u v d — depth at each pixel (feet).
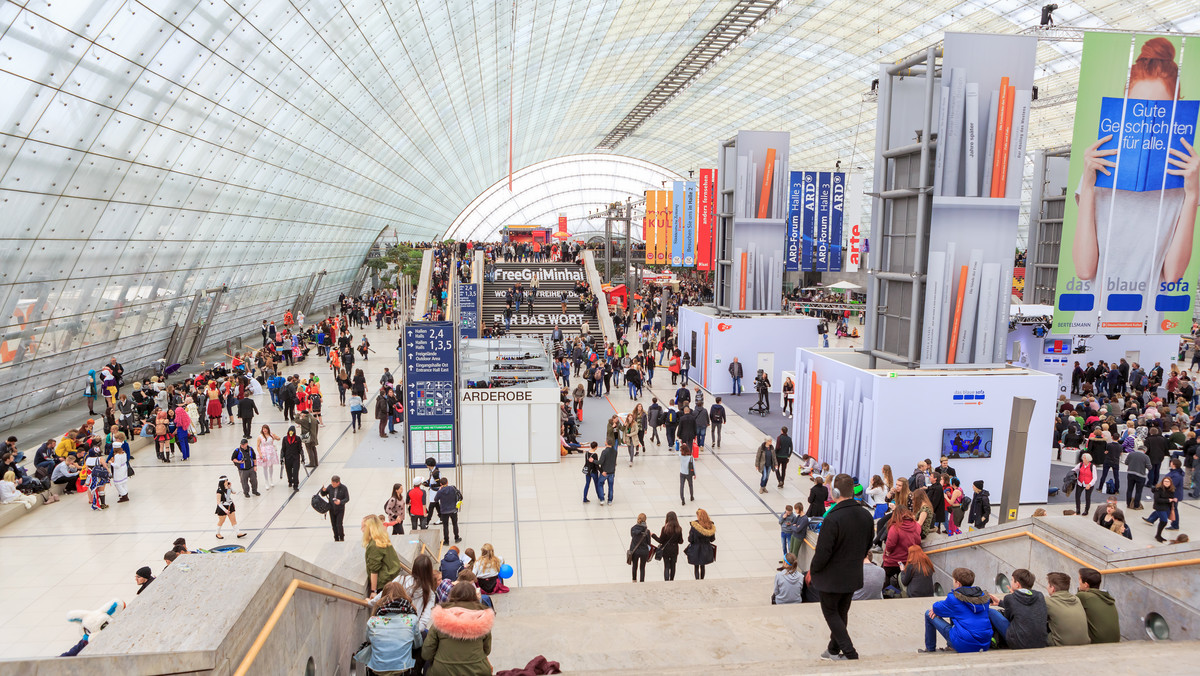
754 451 64.28
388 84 114.52
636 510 49.93
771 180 85.61
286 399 73.56
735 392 85.76
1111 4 120.06
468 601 15.46
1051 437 51.03
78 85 54.19
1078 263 47.88
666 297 141.69
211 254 96.84
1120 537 23.06
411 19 98.32
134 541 43.32
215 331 114.21
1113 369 80.12
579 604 28.73
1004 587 26.81
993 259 50.21
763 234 86.53
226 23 66.33
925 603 23.95
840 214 103.04
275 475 56.24
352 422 71.31
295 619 13.07
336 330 119.85
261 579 11.25
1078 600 17.54
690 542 36.86
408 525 47.16
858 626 21.66
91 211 64.69
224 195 90.27
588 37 158.81
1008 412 50.57
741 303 87.76
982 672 13.94
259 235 111.65
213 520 46.85
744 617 22.26
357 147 128.98
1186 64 46.26
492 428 60.64
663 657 19.72
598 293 131.34
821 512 36.91
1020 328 82.53
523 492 53.67
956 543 29.86
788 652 19.84
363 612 19.62
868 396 51.11
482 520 48.11
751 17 144.36
